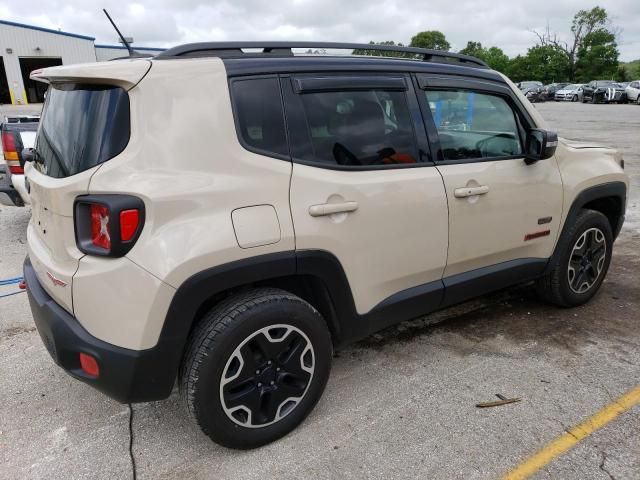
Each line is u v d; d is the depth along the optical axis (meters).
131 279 2.03
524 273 3.49
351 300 2.63
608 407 2.74
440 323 3.77
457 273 3.12
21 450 2.49
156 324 2.07
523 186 3.27
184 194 2.09
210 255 2.11
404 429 2.59
